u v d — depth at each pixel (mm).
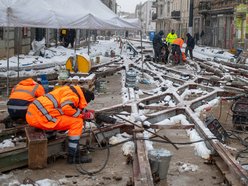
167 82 16781
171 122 10289
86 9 15102
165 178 6543
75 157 7098
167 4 91125
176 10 81188
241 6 42750
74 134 7012
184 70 23891
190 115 10117
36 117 6891
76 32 34625
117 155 7617
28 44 27328
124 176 6637
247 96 10180
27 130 7180
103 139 8062
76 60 15070
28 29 27219
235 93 14148
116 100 13008
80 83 13562
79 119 7090
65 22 13367
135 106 10945
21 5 11602
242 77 19453
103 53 33625
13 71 16625
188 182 6539
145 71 21375
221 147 7453
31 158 6742
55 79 16453
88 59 15195
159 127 9336
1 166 6562
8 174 6531
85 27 14328
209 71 23438
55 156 7219
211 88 15234
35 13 12023
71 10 13953
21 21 11656
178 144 8438
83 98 7109
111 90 15148
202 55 36500
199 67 23906
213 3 55219
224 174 6566
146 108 11445
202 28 60594
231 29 47594
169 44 31516
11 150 6656
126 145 7871
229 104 13086
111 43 55750
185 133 9375
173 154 7879
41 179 6418
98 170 6855
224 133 8867
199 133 8812
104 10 16109
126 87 15133
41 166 6809
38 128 7098
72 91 7023
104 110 10383
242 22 43000
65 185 6211
